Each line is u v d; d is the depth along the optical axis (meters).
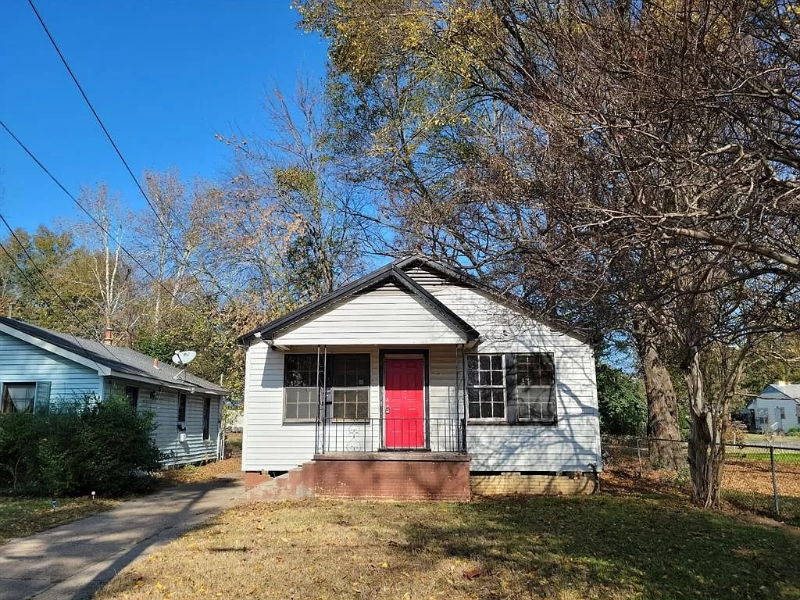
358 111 21.48
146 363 21.50
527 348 13.69
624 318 8.66
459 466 12.00
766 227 6.16
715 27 6.27
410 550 7.40
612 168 7.14
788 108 6.05
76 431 13.05
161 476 17.45
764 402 50.66
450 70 15.34
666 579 6.23
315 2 17.06
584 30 7.26
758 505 11.30
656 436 16.78
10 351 15.80
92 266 38.28
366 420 13.55
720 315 8.12
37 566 7.05
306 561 6.88
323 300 12.93
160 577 6.37
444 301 14.08
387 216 20.48
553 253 7.59
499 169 11.18
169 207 36.00
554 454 13.22
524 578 6.25
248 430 13.58
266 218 24.61
